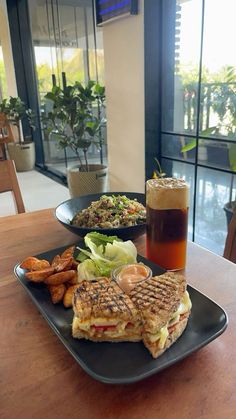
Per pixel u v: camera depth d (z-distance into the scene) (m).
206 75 1.14
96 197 0.73
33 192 2.20
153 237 0.50
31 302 0.44
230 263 0.53
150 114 1.34
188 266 0.52
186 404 0.29
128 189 1.57
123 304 0.35
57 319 0.39
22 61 2.73
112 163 1.64
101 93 1.65
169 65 1.26
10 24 2.62
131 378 0.30
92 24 1.70
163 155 1.42
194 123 1.24
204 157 1.23
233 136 1.10
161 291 0.38
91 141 1.76
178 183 0.49
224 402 0.29
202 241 1.33
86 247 0.53
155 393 0.30
